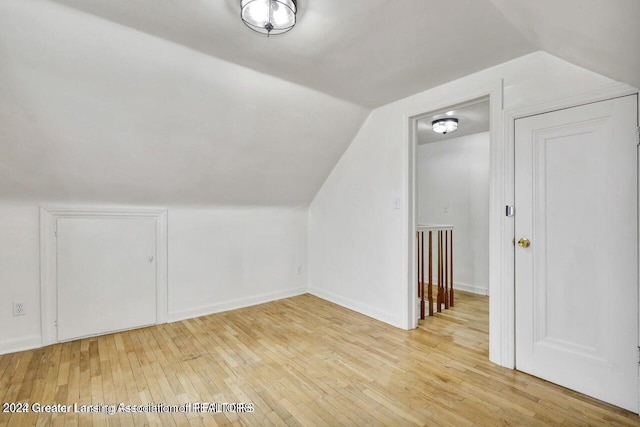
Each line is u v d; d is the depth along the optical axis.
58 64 1.89
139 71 2.10
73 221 2.68
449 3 1.60
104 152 2.45
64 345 2.59
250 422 1.66
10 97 1.92
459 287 4.55
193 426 1.62
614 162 1.79
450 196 4.65
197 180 3.08
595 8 1.08
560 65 1.98
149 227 3.05
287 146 3.24
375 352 2.48
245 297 3.70
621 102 1.76
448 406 1.80
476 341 2.69
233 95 2.53
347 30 1.85
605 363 1.83
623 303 1.77
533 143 2.11
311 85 2.67
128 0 1.62
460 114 3.40
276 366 2.25
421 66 2.32
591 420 1.67
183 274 3.26
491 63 2.26
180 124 2.54
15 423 1.63
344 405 1.81
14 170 2.27
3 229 2.40
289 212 4.08
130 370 2.18
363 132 3.42
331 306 3.69
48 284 2.57
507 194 2.22
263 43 2.02
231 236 3.59
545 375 2.06
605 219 1.83
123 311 2.91
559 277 2.01
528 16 1.52
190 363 2.29
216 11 1.70
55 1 1.64
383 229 3.19
